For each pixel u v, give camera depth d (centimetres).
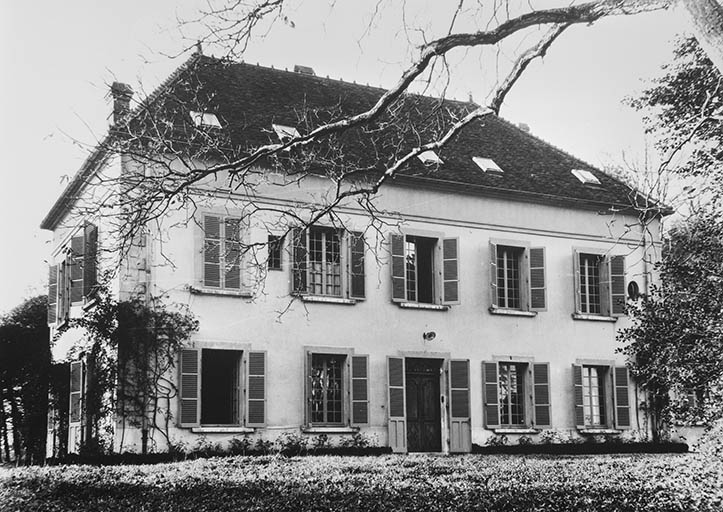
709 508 1346
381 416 2548
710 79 2156
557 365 2864
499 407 2744
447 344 2689
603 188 3080
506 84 1178
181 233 2305
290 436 2384
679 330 2081
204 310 2312
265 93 2728
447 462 2147
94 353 2250
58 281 2730
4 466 2744
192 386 2259
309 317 2469
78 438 2348
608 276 2978
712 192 2014
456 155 2888
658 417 2919
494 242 2805
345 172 1402
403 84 1161
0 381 2839
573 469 1959
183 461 2094
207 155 1412
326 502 1307
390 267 2619
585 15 1077
